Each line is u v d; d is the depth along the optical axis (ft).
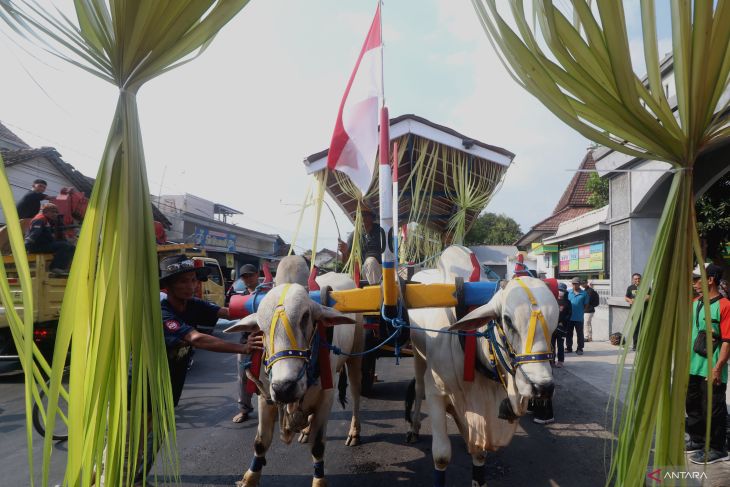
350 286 13.34
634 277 25.14
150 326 5.22
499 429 9.11
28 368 4.09
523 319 7.64
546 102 4.93
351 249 15.61
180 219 68.95
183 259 9.87
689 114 4.66
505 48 5.04
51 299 20.99
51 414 4.27
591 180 55.52
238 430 15.21
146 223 5.17
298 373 7.73
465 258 11.39
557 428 15.05
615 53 4.47
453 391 9.24
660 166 23.66
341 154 10.30
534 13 5.12
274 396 7.63
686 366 4.89
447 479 11.39
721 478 10.55
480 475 9.48
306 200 13.29
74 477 4.48
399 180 16.61
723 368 11.51
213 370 25.20
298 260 9.93
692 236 4.90
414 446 13.47
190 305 10.18
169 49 4.70
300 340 8.04
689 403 12.05
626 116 4.74
